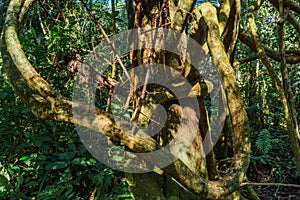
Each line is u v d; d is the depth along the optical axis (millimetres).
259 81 4652
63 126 2402
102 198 2012
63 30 2203
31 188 2227
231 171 1284
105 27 2467
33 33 2426
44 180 2197
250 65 4590
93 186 2201
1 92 2295
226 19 1814
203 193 1184
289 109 1764
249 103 4715
